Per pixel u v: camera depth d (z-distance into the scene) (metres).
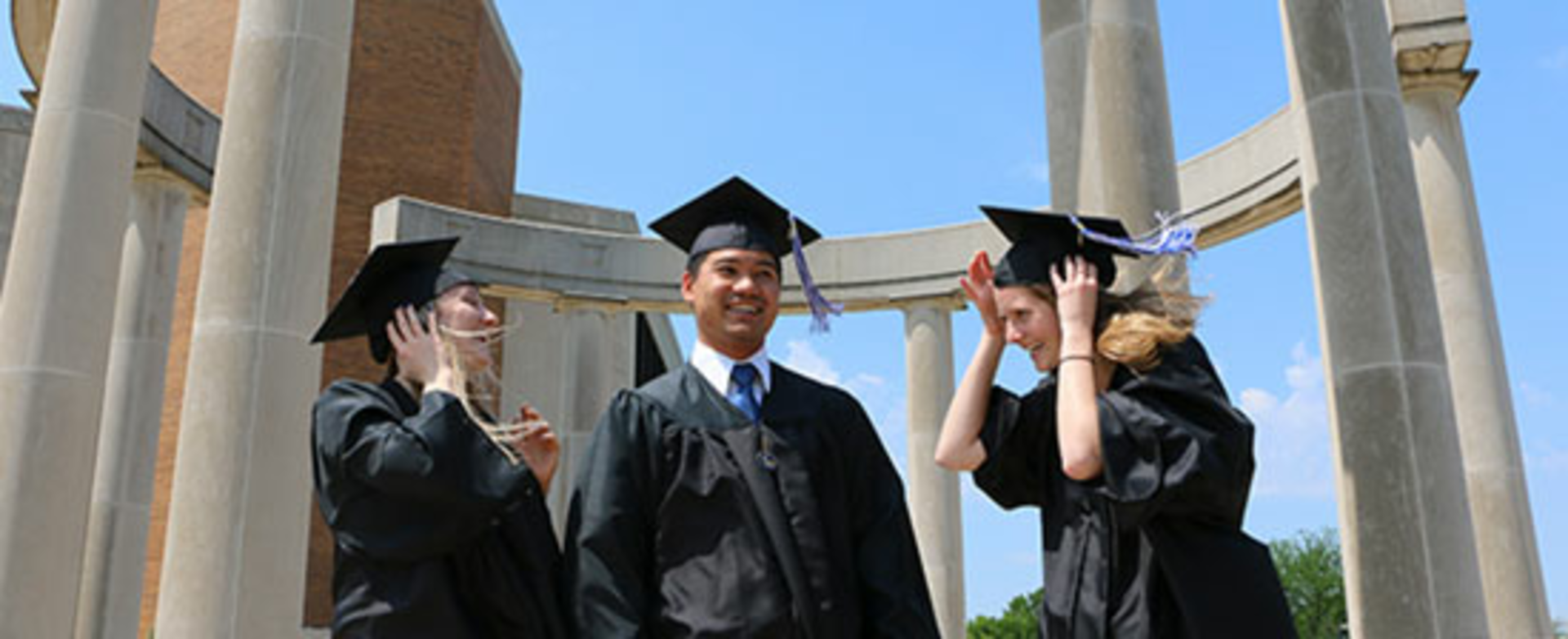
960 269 15.23
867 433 3.62
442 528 3.10
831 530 3.34
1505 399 8.83
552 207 22.53
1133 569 2.96
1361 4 6.35
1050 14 6.39
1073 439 2.91
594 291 15.64
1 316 7.84
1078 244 3.39
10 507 7.46
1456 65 9.05
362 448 3.09
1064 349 3.07
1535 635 8.23
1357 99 6.16
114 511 12.22
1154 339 2.98
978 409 3.37
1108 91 6.02
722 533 3.19
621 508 3.19
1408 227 5.98
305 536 7.62
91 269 7.96
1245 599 2.82
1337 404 5.96
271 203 7.75
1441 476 5.64
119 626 11.94
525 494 3.24
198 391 7.51
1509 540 8.44
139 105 8.45
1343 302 5.97
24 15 12.34
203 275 7.75
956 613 14.45
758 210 3.70
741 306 3.52
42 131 8.10
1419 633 5.45
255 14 8.10
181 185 13.61
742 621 3.05
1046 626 3.12
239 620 7.17
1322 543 44.25
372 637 3.05
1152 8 6.29
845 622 3.17
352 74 19.62
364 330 3.74
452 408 3.17
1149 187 5.86
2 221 14.25
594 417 15.52
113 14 8.31
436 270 3.58
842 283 15.73
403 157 19.69
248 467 7.36
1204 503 2.83
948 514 14.77
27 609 7.35
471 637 3.14
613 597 3.08
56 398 7.67
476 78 20.73
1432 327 5.87
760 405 3.43
